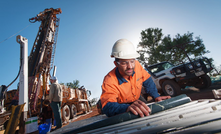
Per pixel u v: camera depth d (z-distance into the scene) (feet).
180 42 59.31
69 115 22.77
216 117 1.72
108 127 2.40
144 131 1.86
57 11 33.78
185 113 2.08
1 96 10.34
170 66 19.95
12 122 8.35
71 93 26.84
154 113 2.63
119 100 4.95
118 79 4.49
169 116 2.17
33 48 28.22
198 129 1.55
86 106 37.06
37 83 21.27
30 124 9.23
